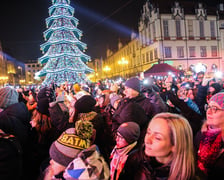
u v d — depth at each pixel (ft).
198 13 139.64
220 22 146.30
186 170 5.32
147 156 5.87
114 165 8.41
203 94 15.79
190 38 138.00
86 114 12.33
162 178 5.48
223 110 7.25
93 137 9.61
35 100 20.98
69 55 62.08
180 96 12.63
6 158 6.77
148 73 53.42
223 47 146.00
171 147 5.41
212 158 6.91
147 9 144.56
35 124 12.16
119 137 8.61
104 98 18.94
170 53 134.21
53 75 63.05
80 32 68.95
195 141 8.25
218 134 7.14
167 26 133.59
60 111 12.50
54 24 65.31
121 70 218.59
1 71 224.53
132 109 10.68
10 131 9.59
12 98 10.73
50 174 7.29
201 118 10.82
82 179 5.41
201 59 140.26
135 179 6.13
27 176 11.12
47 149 12.05
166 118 5.59
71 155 6.27
